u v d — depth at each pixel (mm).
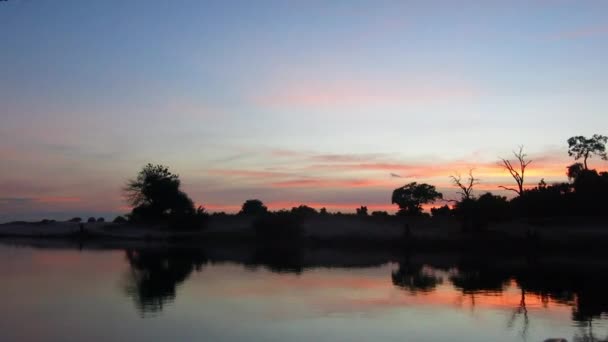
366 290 33312
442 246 67500
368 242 74688
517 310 26672
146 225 104188
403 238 72000
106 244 82562
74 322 23188
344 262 53312
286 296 30656
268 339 20438
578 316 25172
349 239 77312
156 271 43500
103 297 29875
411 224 90562
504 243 64312
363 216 110625
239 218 111312
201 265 49281
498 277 40312
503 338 20859
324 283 36625
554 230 67250
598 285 35969
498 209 70875
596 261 52531
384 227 90188
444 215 100188
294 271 44406
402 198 106438
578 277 40312
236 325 22688
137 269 45000
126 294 31000
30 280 37000
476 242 66062
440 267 48094
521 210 76062
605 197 72625
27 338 20500
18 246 75500
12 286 34062
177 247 76562
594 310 26688
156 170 105438
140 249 71812
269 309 26422
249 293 31688
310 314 25219
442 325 23078
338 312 25797
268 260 55281
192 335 20953
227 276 40438
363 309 26625
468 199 72250
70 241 90062
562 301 29359
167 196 103625
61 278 38188
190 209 103750
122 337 20578
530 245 61781
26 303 27812
